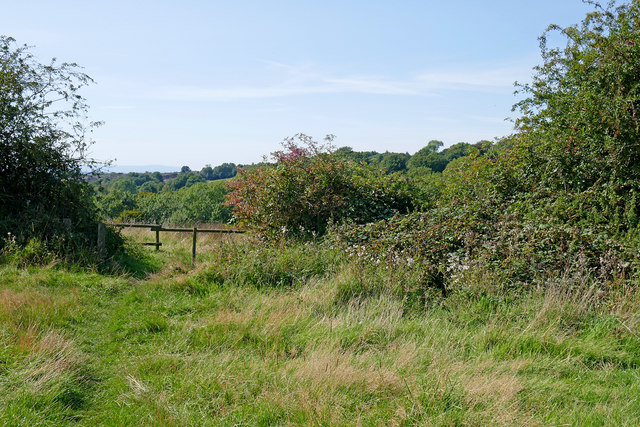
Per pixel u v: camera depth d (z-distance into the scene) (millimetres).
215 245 10641
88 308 7367
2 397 4102
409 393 4129
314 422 3768
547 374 4949
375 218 12375
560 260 7578
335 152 13516
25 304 6801
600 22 10625
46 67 11953
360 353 5496
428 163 46094
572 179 9852
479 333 5926
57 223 11055
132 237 14422
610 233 8156
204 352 5465
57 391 4293
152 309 7254
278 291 8078
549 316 6207
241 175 13453
